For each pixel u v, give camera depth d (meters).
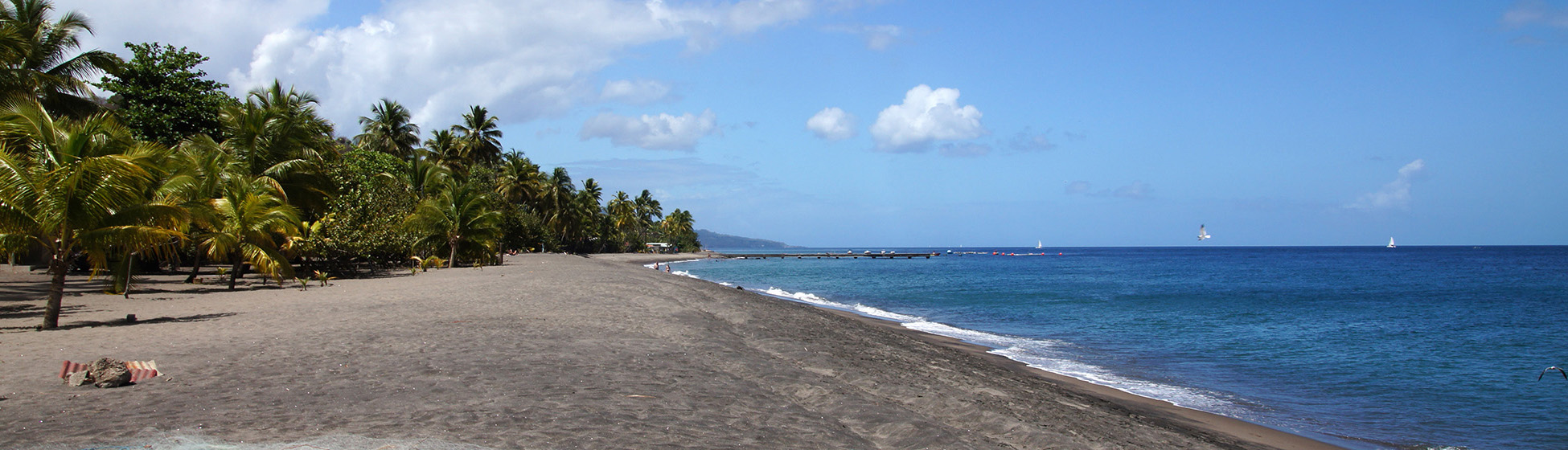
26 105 14.77
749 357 10.62
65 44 24.97
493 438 5.47
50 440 5.19
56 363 8.69
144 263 31.14
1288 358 16.38
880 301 33.88
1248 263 106.50
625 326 13.29
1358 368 15.09
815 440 6.09
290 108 34.34
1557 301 34.72
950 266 95.94
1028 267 91.50
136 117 27.39
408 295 19.98
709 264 102.12
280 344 10.34
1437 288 45.31
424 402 6.70
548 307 16.42
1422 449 8.93
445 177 50.84
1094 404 10.12
